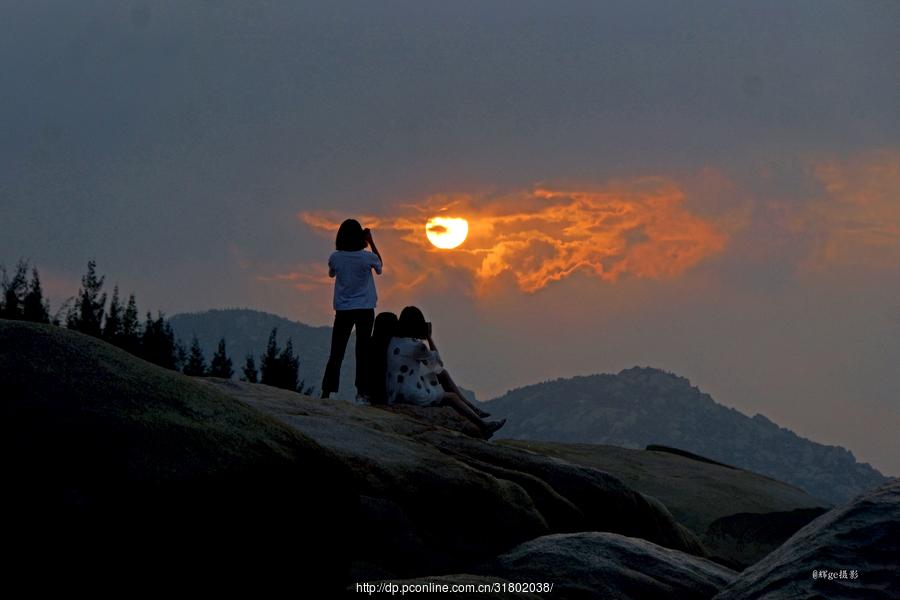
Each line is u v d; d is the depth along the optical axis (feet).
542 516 55.57
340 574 34.81
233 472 31.14
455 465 53.62
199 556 29.99
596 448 105.29
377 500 48.37
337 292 90.58
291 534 32.63
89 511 28.37
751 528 89.45
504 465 61.05
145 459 29.84
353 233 91.09
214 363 203.62
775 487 99.40
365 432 55.11
